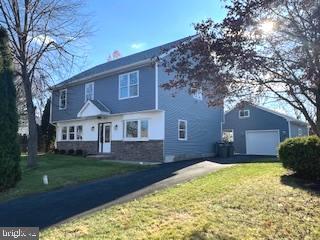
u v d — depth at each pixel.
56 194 10.81
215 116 26.02
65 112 28.12
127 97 22.25
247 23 6.48
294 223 6.96
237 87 7.42
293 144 11.37
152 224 6.75
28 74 17.67
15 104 12.91
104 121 24.67
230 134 32.44
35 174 15.01
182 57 7.30
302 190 9.30
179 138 21.92
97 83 24.94
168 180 11.90
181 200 8.47
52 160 21.19
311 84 6.64
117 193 10.19
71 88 27.56
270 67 6.66
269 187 9.64
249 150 31.02
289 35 6.61
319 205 8.06
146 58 21.31
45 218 7.80
